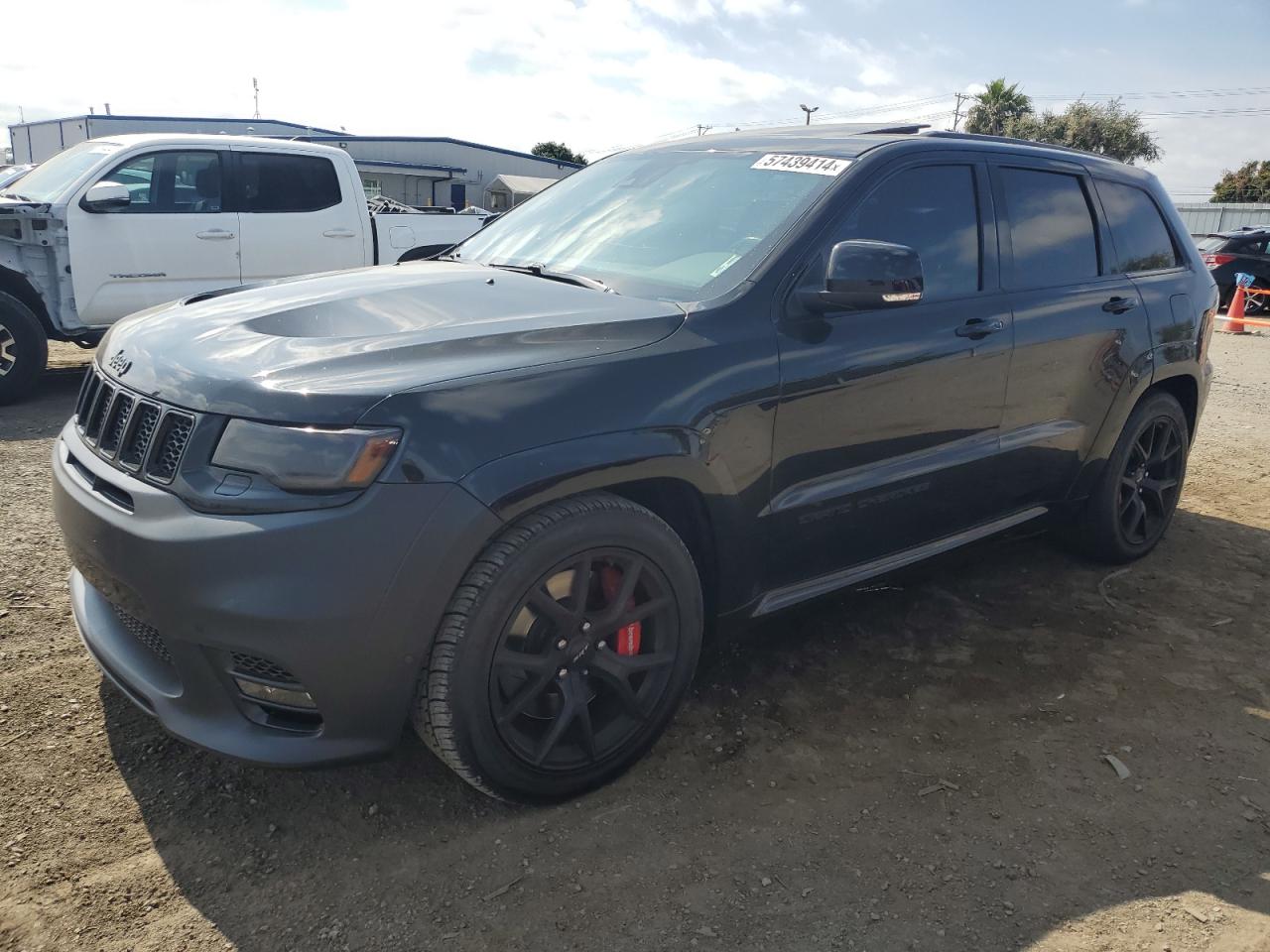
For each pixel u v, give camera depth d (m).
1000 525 3.70
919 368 3.07
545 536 2.25
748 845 2.41
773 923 2.15
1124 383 3.96
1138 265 4.15
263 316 2.56
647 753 2.69
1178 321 4.23
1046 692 3.25
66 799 2.44
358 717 2.17
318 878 2.23
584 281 2.97
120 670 2.41
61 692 2.91
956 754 2.86
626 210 3.40
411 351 2.28
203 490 2.10
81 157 7.44
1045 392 3.61
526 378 2.28
